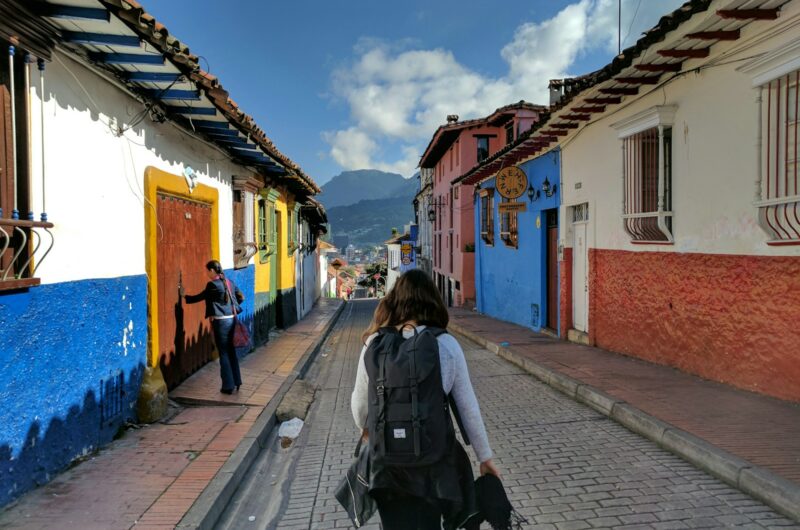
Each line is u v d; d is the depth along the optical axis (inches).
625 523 144.6
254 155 391.9
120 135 215.5
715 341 269.1
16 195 153.9
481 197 793.6
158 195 260.4
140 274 234.7
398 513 91.6
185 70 206.2
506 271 669.9
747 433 192.4
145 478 173.2
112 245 208.8
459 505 89.9
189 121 285.0
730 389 253.1
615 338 376.5
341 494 100.7
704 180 272.2
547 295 540.7
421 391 88.8
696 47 260.5
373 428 89.2
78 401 184.4
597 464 188.1
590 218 409.7
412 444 86.7
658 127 301.1
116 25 163.3
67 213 177.2
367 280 2854.3
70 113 179.5
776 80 225.3
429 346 92.2
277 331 588.1
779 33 218.7
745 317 247.8
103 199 201.5
